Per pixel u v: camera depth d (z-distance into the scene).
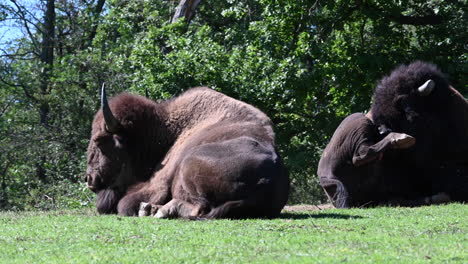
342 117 32.00
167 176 13.91
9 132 41.47
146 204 13.77
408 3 32.47
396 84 17.97
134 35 37.97
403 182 18.38
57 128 40.25
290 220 12.21
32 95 44.38
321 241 9.64
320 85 32.25
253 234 10.31
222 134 13.62
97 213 15.43
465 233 10.62
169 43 31.20
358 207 17.95
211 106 14.80
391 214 14.09
